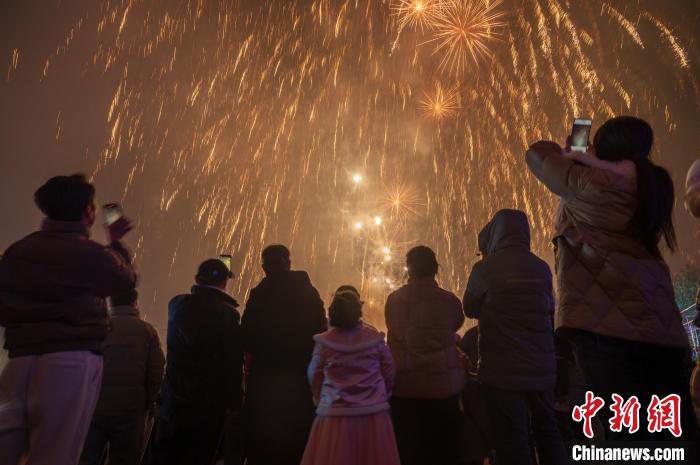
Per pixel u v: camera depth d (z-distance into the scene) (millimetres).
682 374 2443
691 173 2756
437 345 4414
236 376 4543
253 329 4586
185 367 4469
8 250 3119
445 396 4352
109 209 3621
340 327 4023
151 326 4969
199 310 4539
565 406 4812
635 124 2652
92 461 4594
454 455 4371
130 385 4695
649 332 2381
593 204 2537
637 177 2512
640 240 2500
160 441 4492
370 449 3809
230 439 5211
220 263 4797
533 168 2773
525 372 3785
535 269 3957
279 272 4762
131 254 3617
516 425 3818
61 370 2996
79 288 3119
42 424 2938
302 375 4539
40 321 3029
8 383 2973
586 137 2777
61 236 3174
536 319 3871
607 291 2465
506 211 4219
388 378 4098
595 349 2482
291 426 4441
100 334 3180
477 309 4082
